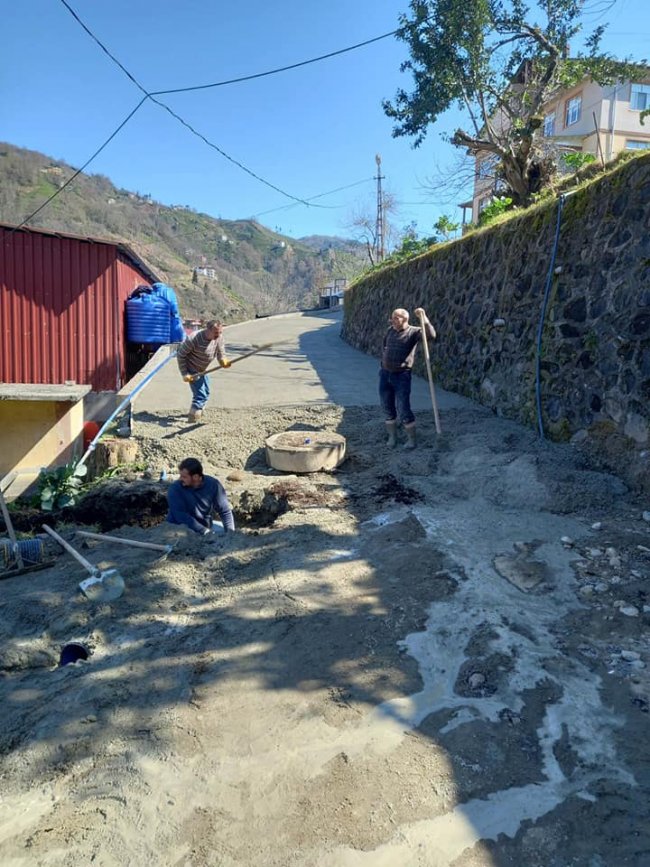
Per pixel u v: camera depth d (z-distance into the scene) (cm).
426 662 331
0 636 378
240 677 323
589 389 664
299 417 835
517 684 310
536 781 252
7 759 273
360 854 221
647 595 388
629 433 597
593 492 546
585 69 1634
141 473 709
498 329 890
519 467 582
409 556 452
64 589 432
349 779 254
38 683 329
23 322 1089
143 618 388
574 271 728
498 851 222
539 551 452
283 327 2630
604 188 705
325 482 638
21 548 494
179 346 802
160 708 301
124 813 242
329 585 416
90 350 1137
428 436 755
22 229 1056
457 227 2030
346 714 293
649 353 582
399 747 271
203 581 436
